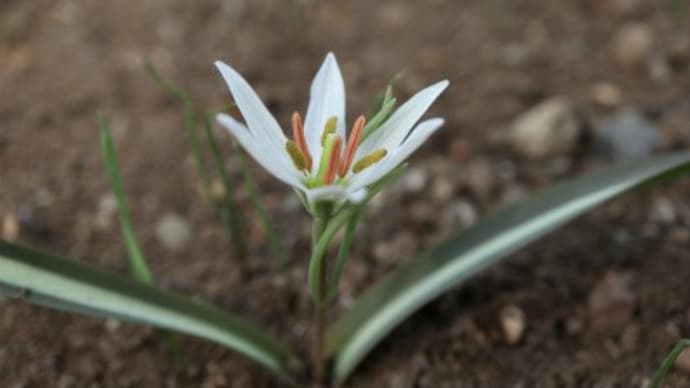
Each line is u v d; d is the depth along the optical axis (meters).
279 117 0.32
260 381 0.26
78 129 0.32
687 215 0.29
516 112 0.32
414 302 0.25
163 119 0.32
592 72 0.34
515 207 0.25
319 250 0.22
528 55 0.34
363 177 0.21
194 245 0.29
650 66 0.34
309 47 0.34
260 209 0.27
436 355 0.26
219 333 0.24
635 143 0.31
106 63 0.34
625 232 0.28
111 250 0.29
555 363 0.26
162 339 0.27
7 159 0.31
